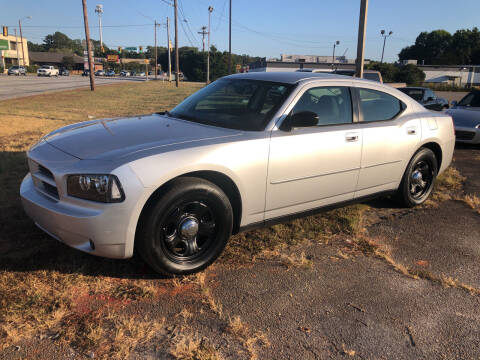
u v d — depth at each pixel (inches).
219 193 114.4
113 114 542.9
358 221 161.8
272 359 86.4
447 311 107.7
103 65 4512.8
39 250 126.1
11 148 277.9
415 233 158.1
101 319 96.0
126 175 99.7
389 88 170.1
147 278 114.9
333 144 139.7
